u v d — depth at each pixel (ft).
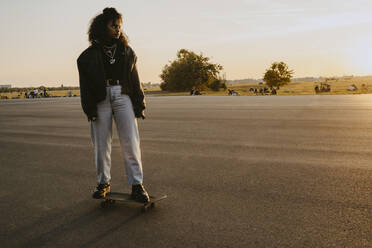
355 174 13.50
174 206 10.52
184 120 33.81
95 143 10.55
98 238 8.51
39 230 9.10
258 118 33.88
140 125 30.53
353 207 10.06
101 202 10.83
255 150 18.49
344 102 55.72
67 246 8.14
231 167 15.02
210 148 19.34
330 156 16.69
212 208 10.26
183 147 19.83
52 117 41.42
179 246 7.94
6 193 12.34
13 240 8.54
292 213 9.71
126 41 10.35
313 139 21.47
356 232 8.43
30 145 22.12
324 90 139.54
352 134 23.12
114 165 16.12
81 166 16.20
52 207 10.82
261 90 146.82
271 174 13.76
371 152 17.42
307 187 11.99
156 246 7.98
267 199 10.90
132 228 9.04
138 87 10.53
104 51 9.88
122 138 10.38
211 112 42.45
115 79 10.03
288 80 251.39
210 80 272.10
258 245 7.86
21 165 16.65
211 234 8.51
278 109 44.19
